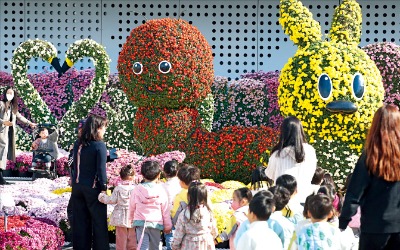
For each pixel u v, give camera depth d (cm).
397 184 540
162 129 1359
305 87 1173
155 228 789
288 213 661
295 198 680
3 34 1897
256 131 1355
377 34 1831
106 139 1625
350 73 1176
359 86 1169
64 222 1006
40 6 1892
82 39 1822
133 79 1342
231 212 972
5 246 789
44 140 1484
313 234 573
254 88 1745
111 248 959
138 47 1341
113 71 1883
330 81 1164
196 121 1384
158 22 1362
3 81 1852
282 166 722
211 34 1869
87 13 1888
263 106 1747
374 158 540
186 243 710
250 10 1862
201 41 1368
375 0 1830
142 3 1878
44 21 1892
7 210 1022
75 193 849
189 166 802
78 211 855
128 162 1072
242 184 1278
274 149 734
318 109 1168
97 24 1889
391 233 539
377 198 541
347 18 1255
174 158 1154
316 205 574
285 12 1245
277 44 1862
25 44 1698
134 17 1883
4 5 1894
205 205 714
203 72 1355
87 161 840
